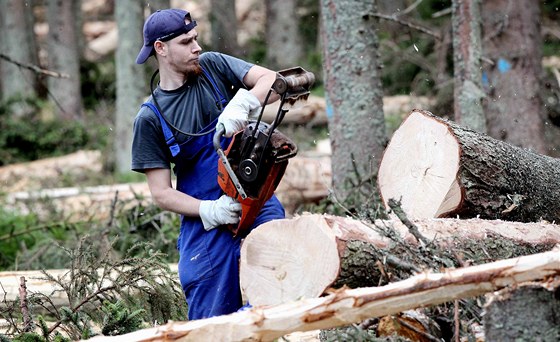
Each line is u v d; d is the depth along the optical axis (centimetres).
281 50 4794
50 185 2812
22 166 3488
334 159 1491
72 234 1641
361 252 736
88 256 1010
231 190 838
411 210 914
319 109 2998
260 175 830
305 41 5753
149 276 941
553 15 3772
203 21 5731
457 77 1509
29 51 5094
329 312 658
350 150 1464
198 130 880
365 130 1460
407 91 3397
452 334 771
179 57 873
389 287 663
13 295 1180
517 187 928
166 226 1498
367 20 1469
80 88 4981
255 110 846
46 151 4034
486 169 902
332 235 730
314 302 661
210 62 904
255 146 818
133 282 941
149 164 875
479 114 1491
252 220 852
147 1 3962
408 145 931
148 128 872
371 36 1474
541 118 2064
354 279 743
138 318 833
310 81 814
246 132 825
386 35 3538
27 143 4025
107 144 3631
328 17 1484
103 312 920
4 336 841
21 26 4991
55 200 2245
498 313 670
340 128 1476
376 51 1481
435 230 803
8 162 3944
